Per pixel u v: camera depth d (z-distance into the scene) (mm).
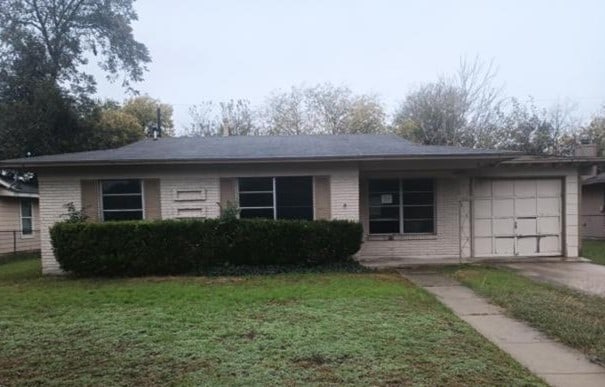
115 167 12445
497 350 5609
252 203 12789
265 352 5457
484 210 14461
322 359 5223
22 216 22000
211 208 12656
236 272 11562
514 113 33844
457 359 5238
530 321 6969
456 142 32656
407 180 14484
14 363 5250
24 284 10586
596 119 35719
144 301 8273
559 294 8719
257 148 13859
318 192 12766
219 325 6609
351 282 9992
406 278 10836
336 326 6492
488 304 8195
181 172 12641
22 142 23297
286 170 12734
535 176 14367
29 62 25422
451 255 14398
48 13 27594
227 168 12680
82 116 25453
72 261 11273
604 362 5258
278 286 9547
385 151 12844
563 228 14391
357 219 12703
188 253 11555
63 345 5855
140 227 11391
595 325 6527
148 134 30266
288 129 40875
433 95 33969
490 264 13164
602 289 9273
